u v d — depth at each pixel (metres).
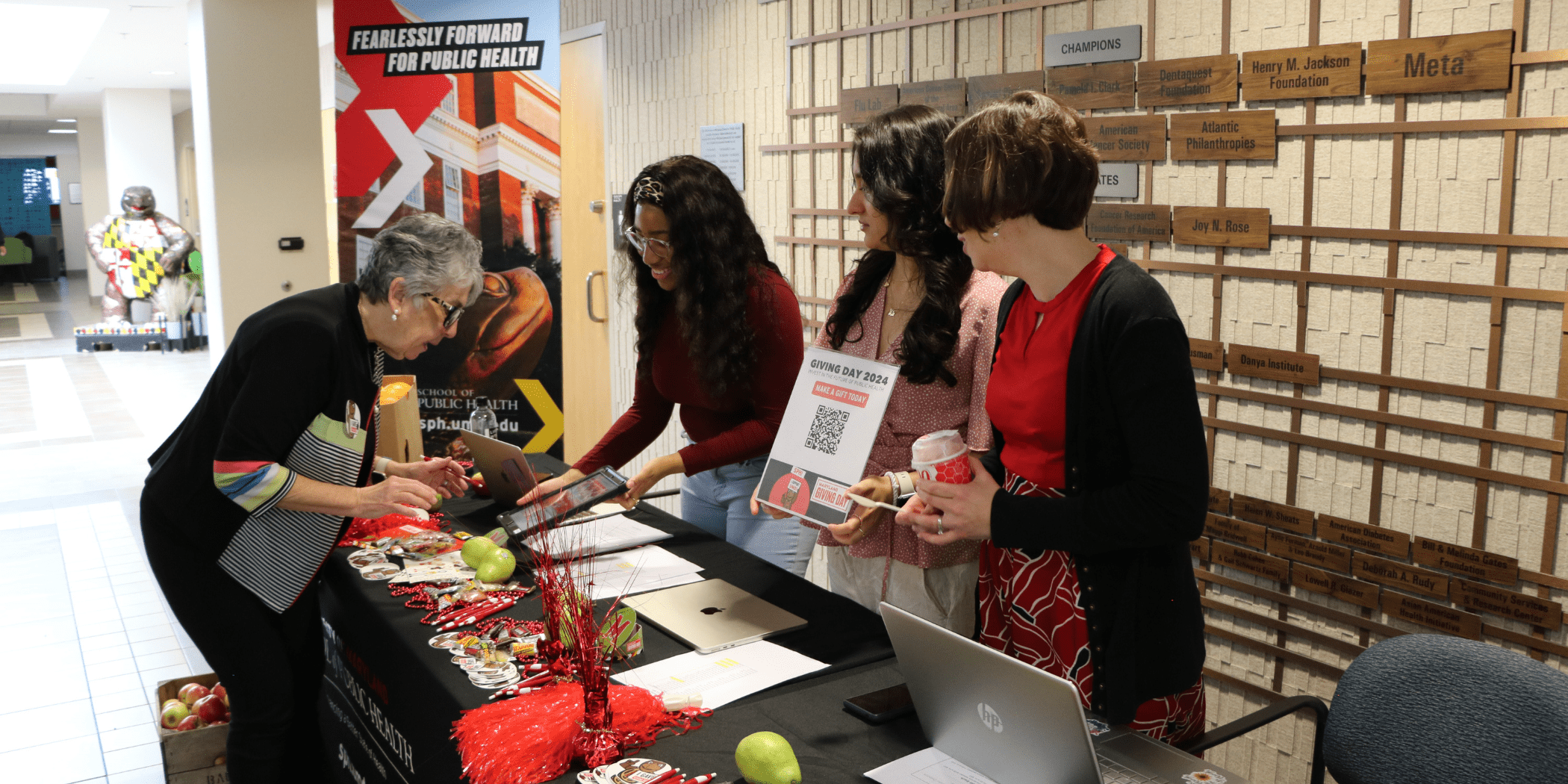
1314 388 2.34
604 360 5.39
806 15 3.65
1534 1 1.88
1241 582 2.51
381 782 1.94
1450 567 2.12
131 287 11.76
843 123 3.47
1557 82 1.88
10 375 10.10
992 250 1.36
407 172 4.29
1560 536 1.96
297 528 2.04
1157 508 1.26
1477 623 2.08
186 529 2.00
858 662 1.59
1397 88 2.07
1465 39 1.97
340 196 4.30
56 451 7.01
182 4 7.41
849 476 1.64
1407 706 1.31
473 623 1.80
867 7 3.38
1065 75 2.72
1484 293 2.01
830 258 3.71
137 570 4.70
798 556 2.42
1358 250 2.22
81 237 25.58
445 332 2.00
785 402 2.33
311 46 6.76
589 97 5.24
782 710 1.43
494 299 4.36
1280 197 2.34
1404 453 2.18
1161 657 1.37
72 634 3.96
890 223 1.69
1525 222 1.95
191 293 11.84
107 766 2.96
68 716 3.28
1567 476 1.94
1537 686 1.21
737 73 4.09
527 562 2.09
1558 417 1.94
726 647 1.64
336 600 2.12
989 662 1.10
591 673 1.33
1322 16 2.20
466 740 1.36
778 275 2.37
